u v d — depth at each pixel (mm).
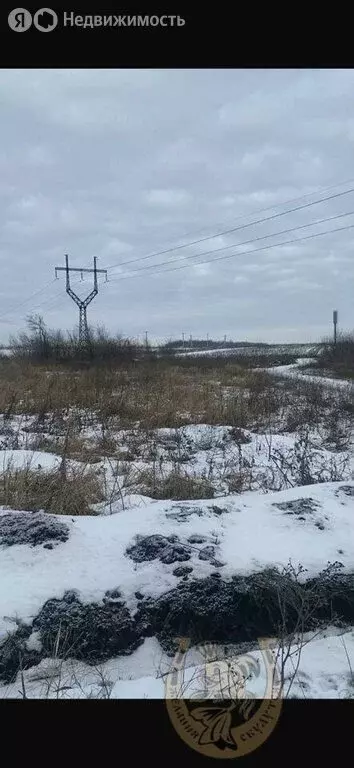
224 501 5242
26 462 6922
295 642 3773
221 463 8422
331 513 5020
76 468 6969
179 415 12188
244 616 3898
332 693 3246
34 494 5844
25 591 3748
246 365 31562
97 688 3330
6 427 10844
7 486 5902
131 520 4758
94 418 12102
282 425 12266
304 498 5289
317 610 4027
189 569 4047
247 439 10477
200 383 18328
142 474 7141
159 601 3850
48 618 3617
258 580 4020
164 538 4371
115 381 18094
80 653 3570
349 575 4211
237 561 4184
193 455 9227
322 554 4371
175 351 42219
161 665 3596
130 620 3756
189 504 5098
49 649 3525
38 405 13109
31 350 33031
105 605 3785
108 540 4422
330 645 3756
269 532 4641
